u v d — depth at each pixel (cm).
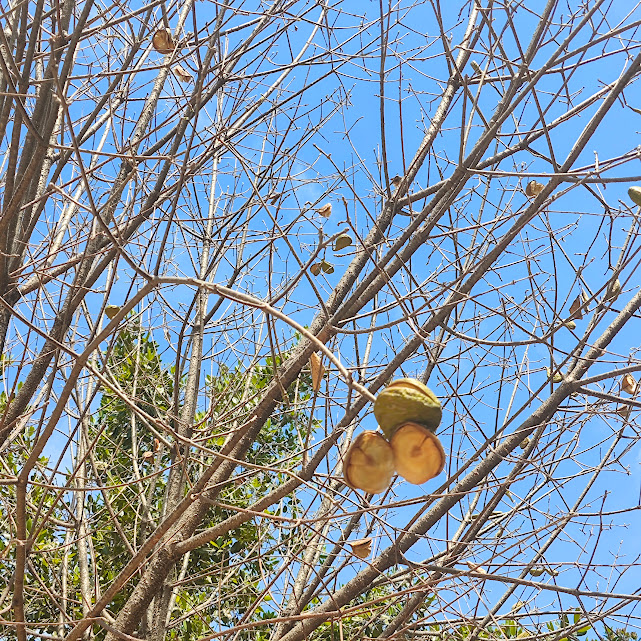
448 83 436
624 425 451
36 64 454
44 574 576
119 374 578
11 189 325
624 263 380
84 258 357
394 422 199
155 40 387
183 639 625
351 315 394
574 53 340
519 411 387
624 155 336
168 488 446
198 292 421
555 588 390
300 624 399
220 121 519
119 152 404
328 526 466
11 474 325
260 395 422
